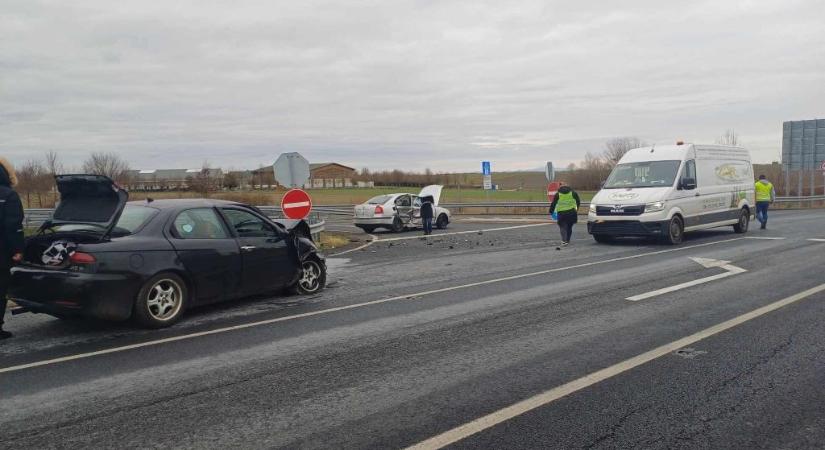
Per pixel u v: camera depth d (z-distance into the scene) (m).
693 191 15.97
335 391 4.78
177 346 6.20
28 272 6.59
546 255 13.83
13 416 4.33
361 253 15.35
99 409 4.45
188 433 4.00
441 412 4.30
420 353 5.83
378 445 3.77
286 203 14.24
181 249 7.21
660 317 7.15
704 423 4.05
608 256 13.33
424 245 17.31
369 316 7.54
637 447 3.71
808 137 36.78
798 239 15.74
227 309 8.07
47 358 5.82
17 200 6.61
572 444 3.76
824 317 6.93
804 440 3.78
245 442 3.85
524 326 6.85
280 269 8.49
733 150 18.27
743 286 9.05
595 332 6.50
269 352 5.94
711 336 6.22
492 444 3.77
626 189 15.77
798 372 5.03
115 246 6.63
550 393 4.65
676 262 11.96
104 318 6.61
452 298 8.67
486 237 19.62
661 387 4.74
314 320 7.35
